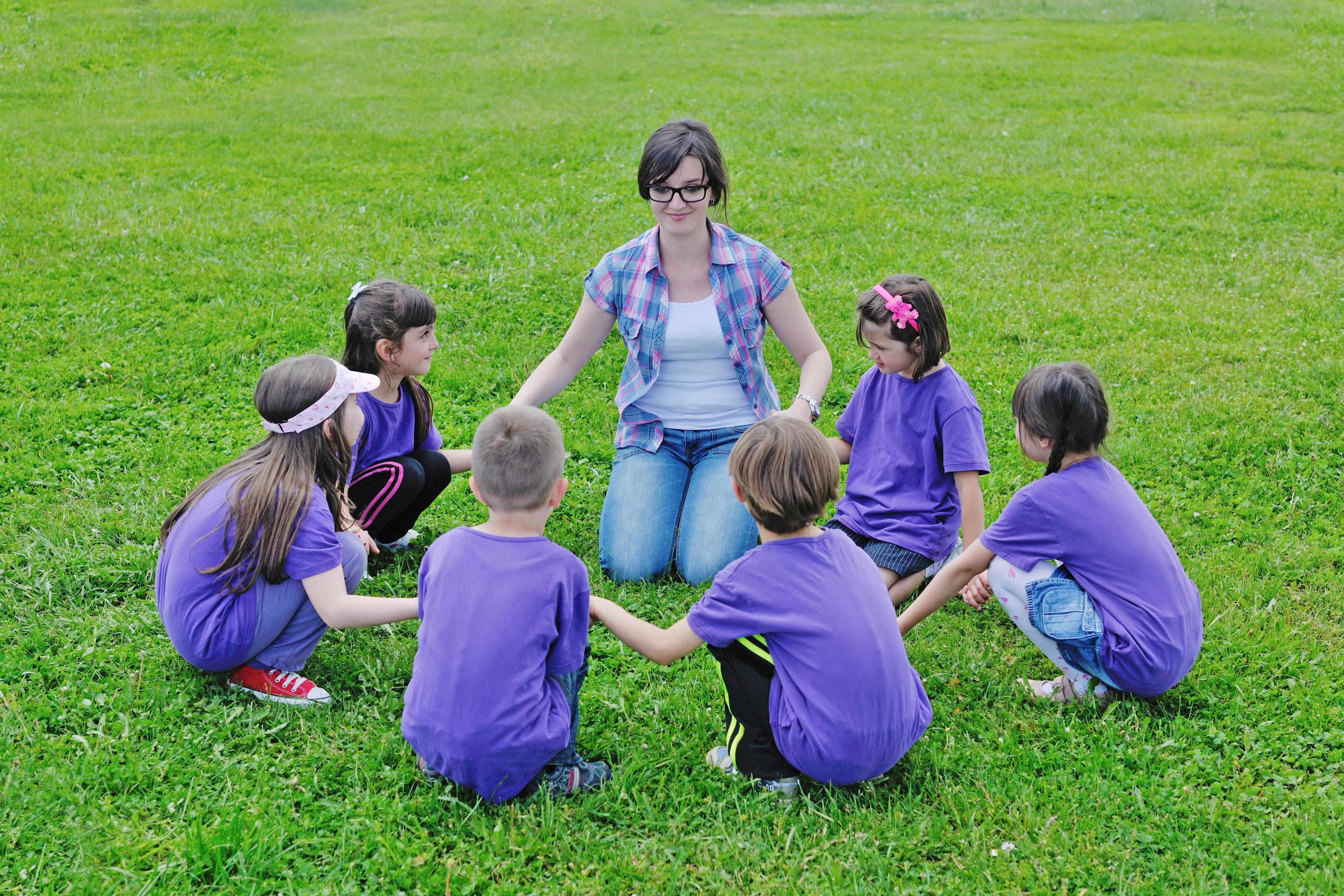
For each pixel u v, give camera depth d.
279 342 6.23
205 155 10.24
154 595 3.97
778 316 4.50
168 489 4.68
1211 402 5.59
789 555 2.99
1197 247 8.08
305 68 14.88
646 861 2.80
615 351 6.21
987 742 3.28
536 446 2.93
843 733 2.90
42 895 2.63
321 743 3.20
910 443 3.99
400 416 4.18
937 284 7.32
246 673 3.41
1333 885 2.69
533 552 2.95
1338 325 6.55
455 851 2.82
